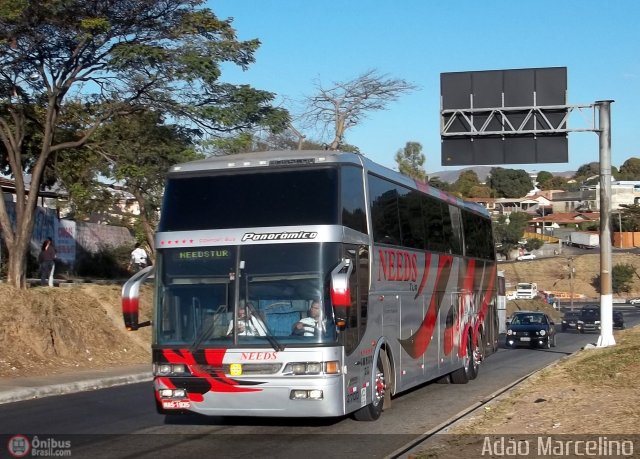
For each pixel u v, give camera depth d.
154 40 22.50
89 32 21.05
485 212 23.19
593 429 10.49
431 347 16.47
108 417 13.80
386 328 13.44
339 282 10.39
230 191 11.77
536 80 25.45
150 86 23.08
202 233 11.50
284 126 25.06
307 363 10.80
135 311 11.04
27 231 22.70
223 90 23.64
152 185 26.22
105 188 29.45
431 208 17.09
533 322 35.03
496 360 27.30
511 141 25.77
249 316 11.09
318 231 11.22
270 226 11.35
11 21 20.62
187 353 11.13
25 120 24.12
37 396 16.69
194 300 11.34
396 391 13.92
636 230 109.88
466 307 19.83
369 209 12.85
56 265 32.31
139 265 30.19
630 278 92.25
